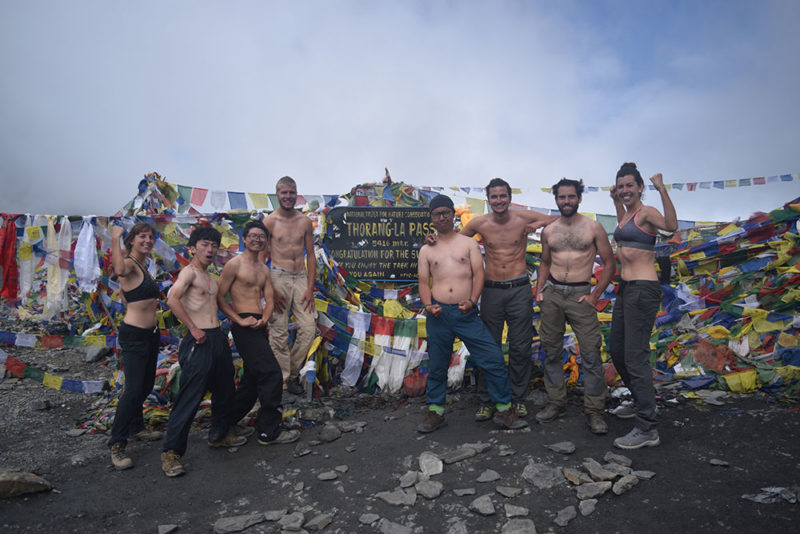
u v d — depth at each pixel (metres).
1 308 8.55
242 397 4.55
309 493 3.61
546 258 4.82
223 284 4.48
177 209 7.92
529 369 5.00
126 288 4.33
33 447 4.52
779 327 5.67
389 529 3.07
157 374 5.53
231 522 3.22
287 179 5.66
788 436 3.95
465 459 3.98
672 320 6.24
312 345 5.92
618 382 5.62
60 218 8.12
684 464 3.65
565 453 3.97
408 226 6.92
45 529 3.21
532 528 2.98
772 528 2.81
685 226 7.72
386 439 4.54
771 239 6.33
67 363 7.45
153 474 3.99
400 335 6.11
